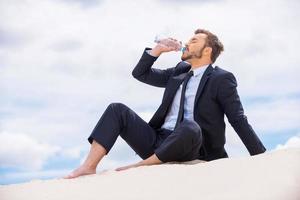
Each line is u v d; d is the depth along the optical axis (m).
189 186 3.11
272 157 3.40
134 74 4.87
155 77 4.87
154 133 4.40
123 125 4.25
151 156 4.07
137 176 3.45
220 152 4.43
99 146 4.02
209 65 4.57
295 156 3.33
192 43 4.68
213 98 4.42
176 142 4.01
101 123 4.12
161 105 4.53
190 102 4.46
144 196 3.03
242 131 4.34
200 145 4.17
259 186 2.95
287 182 2.94
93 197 3.09
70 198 3.11
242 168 3.29
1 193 3.26
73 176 3.85
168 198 2.96
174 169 3.51
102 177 3.56
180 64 4.81
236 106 4.38
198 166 3.51
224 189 2.98
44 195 3.21
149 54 4.80
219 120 4.43
